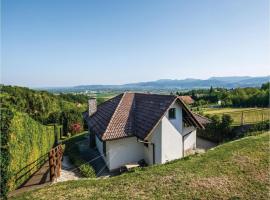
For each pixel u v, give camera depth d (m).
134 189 9.77
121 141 17.73
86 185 10.55
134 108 21.23
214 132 24.59
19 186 12.22
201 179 10.40
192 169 11.59
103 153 19.25
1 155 10.04
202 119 24.94
